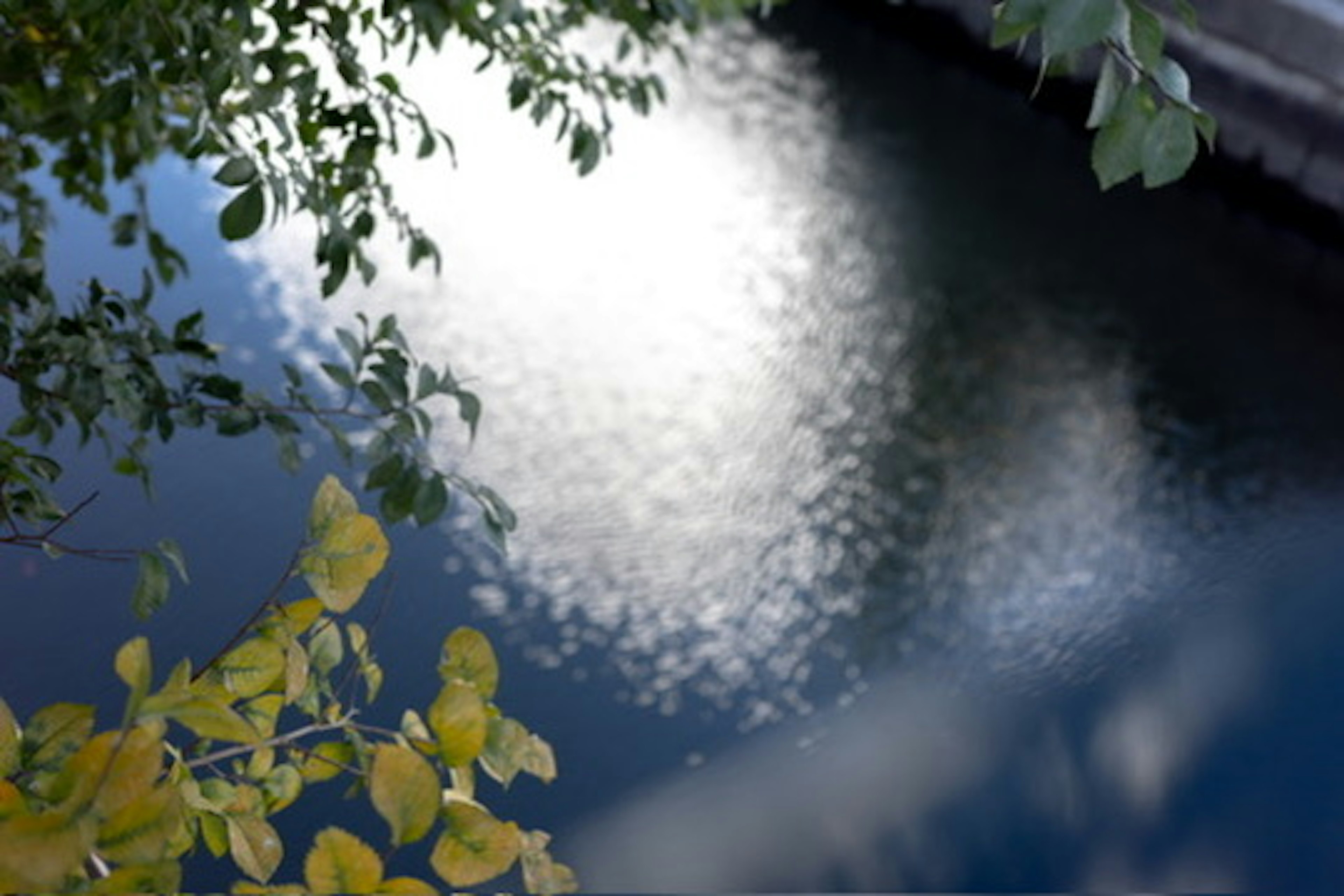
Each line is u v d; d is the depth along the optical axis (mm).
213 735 1195
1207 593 9453
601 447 9938
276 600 1753
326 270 9953
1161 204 13711
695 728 8086
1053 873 7344
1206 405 11508
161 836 1200
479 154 12555
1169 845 7512
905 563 9508
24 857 1165
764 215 12898
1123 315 12391
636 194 12766
